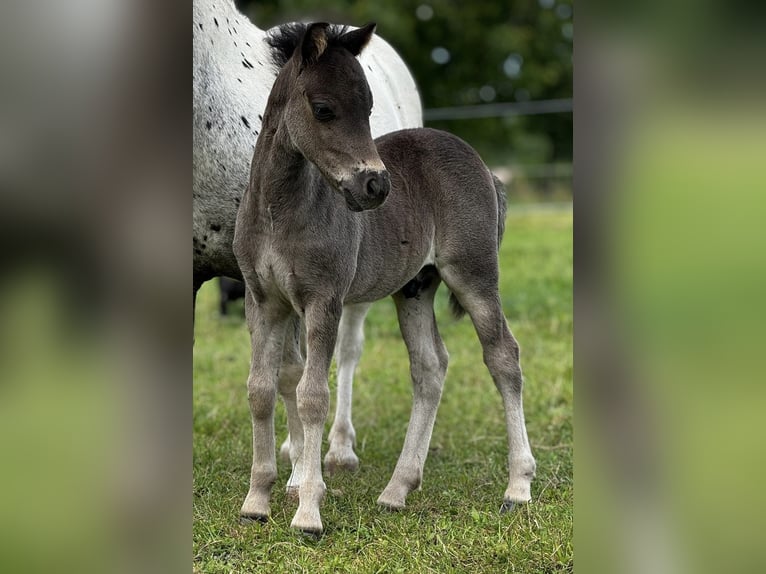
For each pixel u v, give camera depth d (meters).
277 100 3.62
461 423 5.58
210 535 3.70
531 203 13.43
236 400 5.88
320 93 3.35
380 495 4.18
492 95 19.06
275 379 3.83
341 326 4.98
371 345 7.34
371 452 5.05
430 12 18.38
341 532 3.77
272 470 3.88
